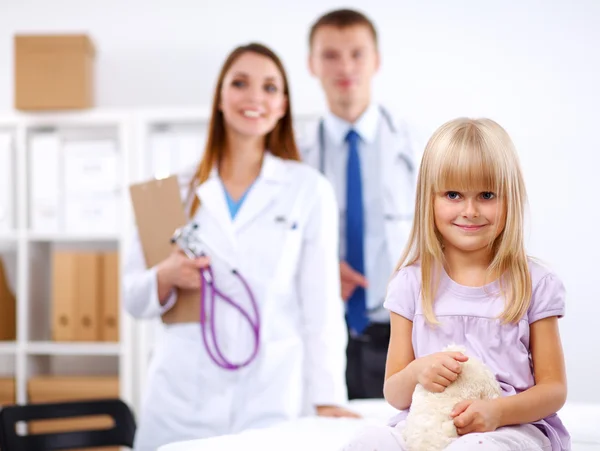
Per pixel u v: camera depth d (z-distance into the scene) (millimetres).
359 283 2727
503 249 1208
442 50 3480
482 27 3469
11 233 3244
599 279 3367
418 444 1086
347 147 2896
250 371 1998
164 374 2041
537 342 1215
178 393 2023
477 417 1083
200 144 3184
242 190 2166
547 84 3436
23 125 3252
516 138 3443
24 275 3229
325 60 2906
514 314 1194
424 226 1247
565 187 3410
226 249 2064
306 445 1416
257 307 2025
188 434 1991
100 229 3240
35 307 3318
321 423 1685
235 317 2029
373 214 2855
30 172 3283
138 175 3189
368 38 2912
